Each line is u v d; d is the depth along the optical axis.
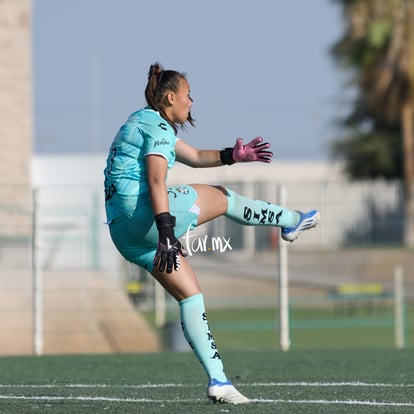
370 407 22.50
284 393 25.72
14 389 28.08
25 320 53.12
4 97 92.50
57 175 92.56
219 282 58.59
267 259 57.38
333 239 58.84
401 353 41.53
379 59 143.75
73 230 53.00
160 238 20.55
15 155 92.00
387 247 57.41
